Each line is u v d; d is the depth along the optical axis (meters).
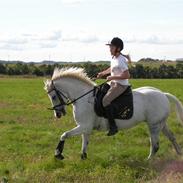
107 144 14.62
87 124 11.48
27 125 20.20
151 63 120.81
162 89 52.59
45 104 32.41
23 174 10.52
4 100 36.59
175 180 9.36
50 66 121.88
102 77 12.06
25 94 45.22
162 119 12.08
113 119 11.45
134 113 11.65
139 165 11.10
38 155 13.01
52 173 10.50
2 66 124.38
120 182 9.70
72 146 14.40
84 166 11.01
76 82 11.60
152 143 12.12
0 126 19.97
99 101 11.37
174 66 109.81
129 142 15.11
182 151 12.89
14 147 14.40
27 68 124.25
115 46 11.13
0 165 11.45
